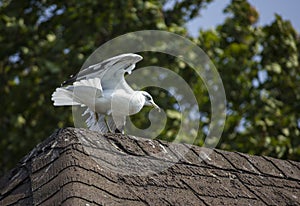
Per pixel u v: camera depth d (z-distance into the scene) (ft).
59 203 19.93
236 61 56.75
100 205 19.97
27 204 21.35
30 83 54.13
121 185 21.18
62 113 54.03
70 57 53.62
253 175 24.17
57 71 52.90
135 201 20.77
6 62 55.98
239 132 55.77
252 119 56.08
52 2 56.85
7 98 54.70
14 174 23.36
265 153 55.21
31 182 21.95
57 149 22.07
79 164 21.12
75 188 20.16
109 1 54.75
